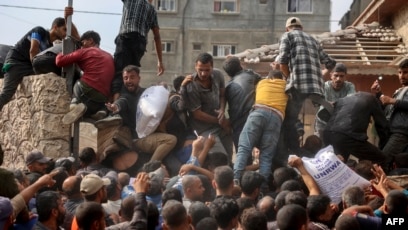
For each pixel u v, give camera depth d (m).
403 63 10.18
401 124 9.88
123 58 10.55
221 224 6.62
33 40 10.77
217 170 7.59
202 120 9.92
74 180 7.45
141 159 9.89
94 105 10.25
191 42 38.75
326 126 9.73
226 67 10.25
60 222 6.63
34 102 10.29
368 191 7.98
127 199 6.59
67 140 10.09
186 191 7.68
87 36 10.58
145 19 10.72
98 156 9.69
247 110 9.91
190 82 9.84
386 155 9.62
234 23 38.75
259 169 9.41
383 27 20.19
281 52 9.99
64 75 10.33
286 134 9.95
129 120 9.95
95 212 6.11
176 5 38.69
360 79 17.66
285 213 6.09
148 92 9.85
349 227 6.12
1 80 11.55
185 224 6.23
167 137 9.80
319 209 6.77
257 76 10.20
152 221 6.48
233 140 10.05
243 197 7.40
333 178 7.93
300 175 8.59
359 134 9.50
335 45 18.86
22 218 6.41
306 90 9.75
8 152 10.99
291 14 38.88
